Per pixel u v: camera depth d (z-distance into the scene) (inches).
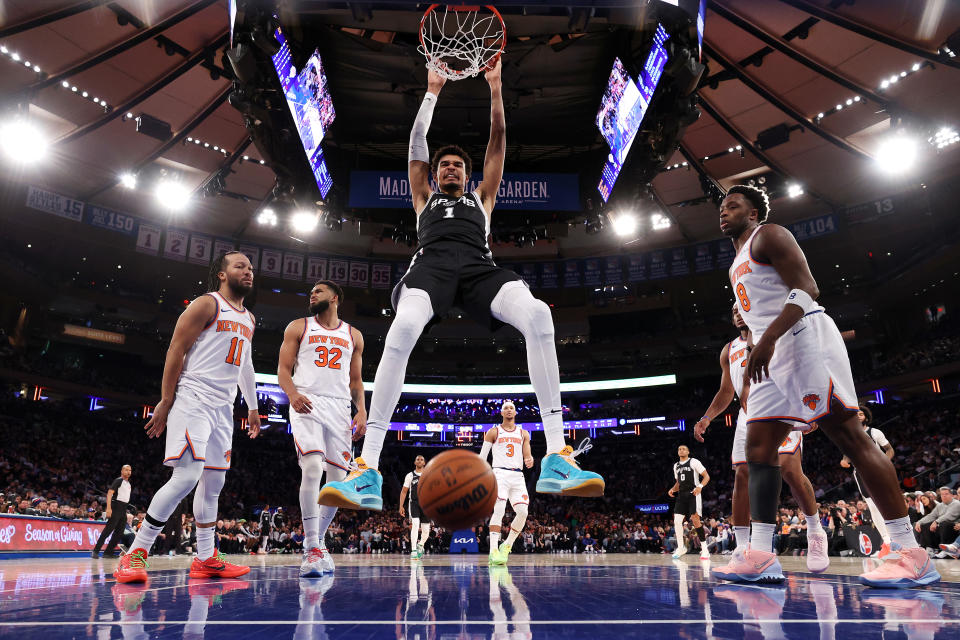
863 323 1354.6
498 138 139.1
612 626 65.9
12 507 546.9
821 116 823.1
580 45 661.9
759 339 139.0
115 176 986.1
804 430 149.6
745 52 738.8
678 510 448.1
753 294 143.3
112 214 1109.7
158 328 1414.9
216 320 167.2
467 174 134.6
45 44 676.7
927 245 1121.4
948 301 1242.0
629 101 635.5
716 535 761.6
